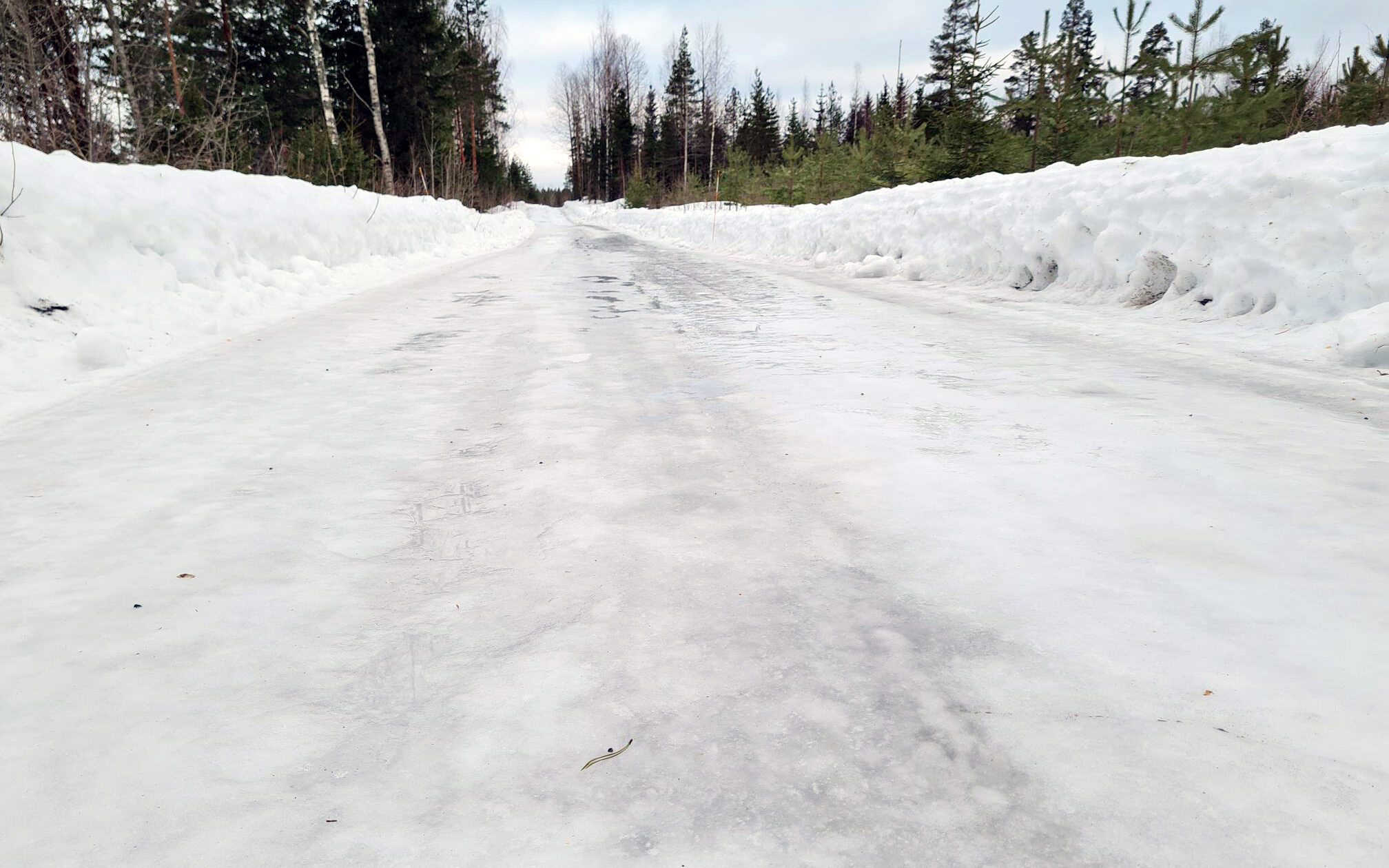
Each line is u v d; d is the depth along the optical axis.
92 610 1.58
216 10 23.00
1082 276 6.61
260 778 1.09
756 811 1.03
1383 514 1.94
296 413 3.16
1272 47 8.86
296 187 8.98
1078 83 10.23
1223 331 4.73
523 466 2.49
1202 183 5.56
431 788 1.08
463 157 34.66
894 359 4.20
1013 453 2.53
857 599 1.60
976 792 1.06
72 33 7.48
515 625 1.52
